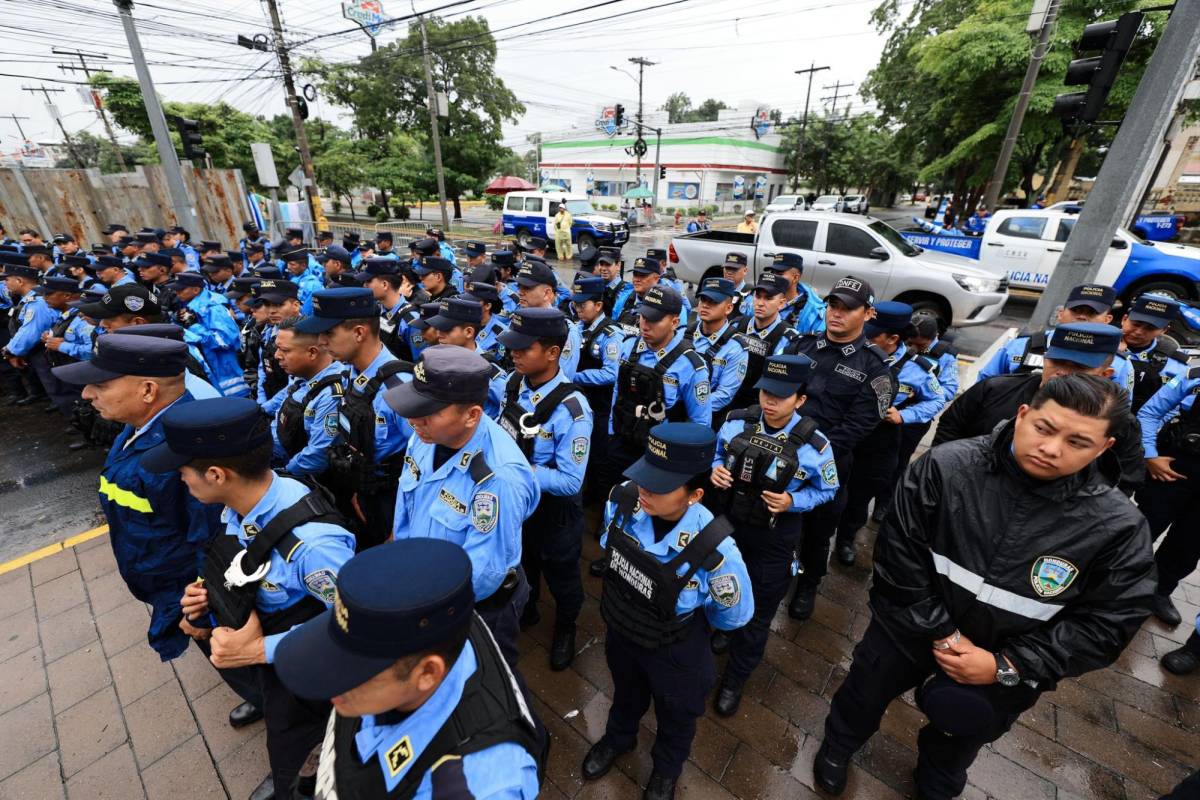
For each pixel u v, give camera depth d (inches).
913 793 83.5
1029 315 404.8
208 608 62.7
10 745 90.0
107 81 968.3
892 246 328.8
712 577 66.2
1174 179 826.2
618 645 73.3
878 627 74.9
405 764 36.9
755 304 162.2
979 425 110.7
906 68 752.3
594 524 157.2
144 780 85.0
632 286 243.8
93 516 160.9
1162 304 122.2
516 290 237.8
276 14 547.5
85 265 268.5
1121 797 83.8
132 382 72.7
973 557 62.6
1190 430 106.7
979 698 62.3
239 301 235.8
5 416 231.1
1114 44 181.5
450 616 35.0
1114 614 56.4
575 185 1706.4
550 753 89.7
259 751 89.4
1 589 126.2
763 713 97.7
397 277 185.6
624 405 129.4
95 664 105.7
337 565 59.3
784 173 1720.0
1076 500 58.1
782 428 92.9
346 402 97.9
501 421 101.0
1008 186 732.7
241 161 1066.7
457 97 1190.3
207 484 57.0
